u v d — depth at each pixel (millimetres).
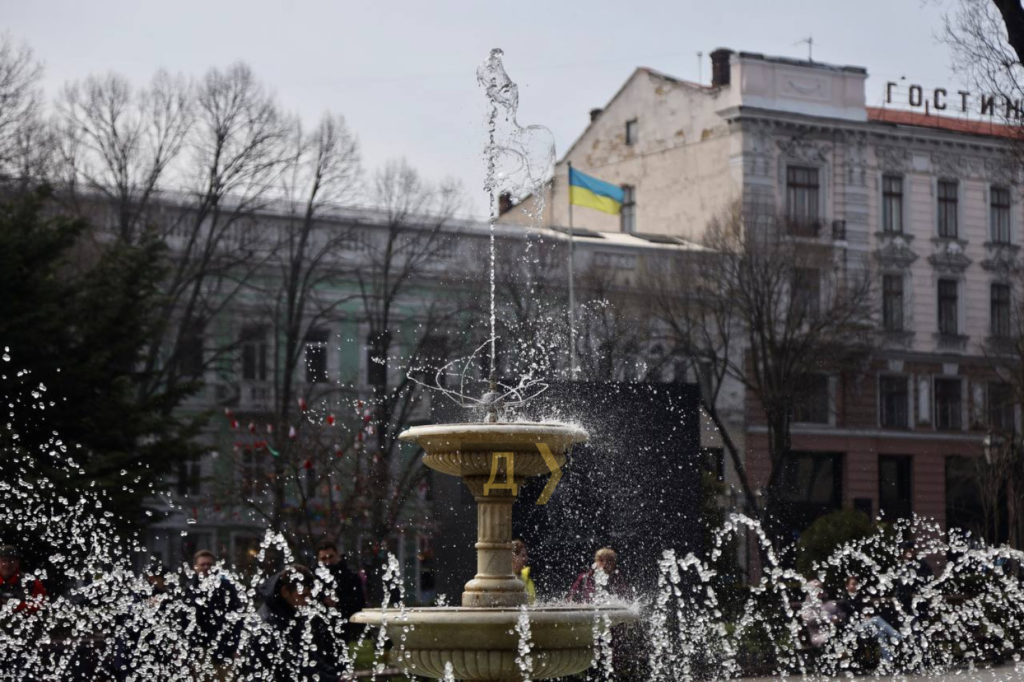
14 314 27656
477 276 50312
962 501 61844
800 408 54625
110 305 28609
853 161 62750
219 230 53594
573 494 20812
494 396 14234
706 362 51938
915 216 64438
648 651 20562
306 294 52250
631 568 20875
